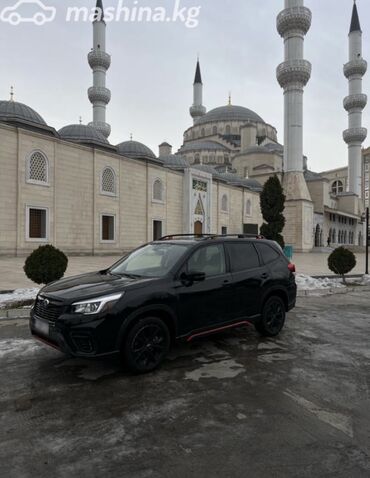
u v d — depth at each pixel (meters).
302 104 46.75
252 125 58.38
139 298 4.28
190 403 3.56
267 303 5.94
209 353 5.14
